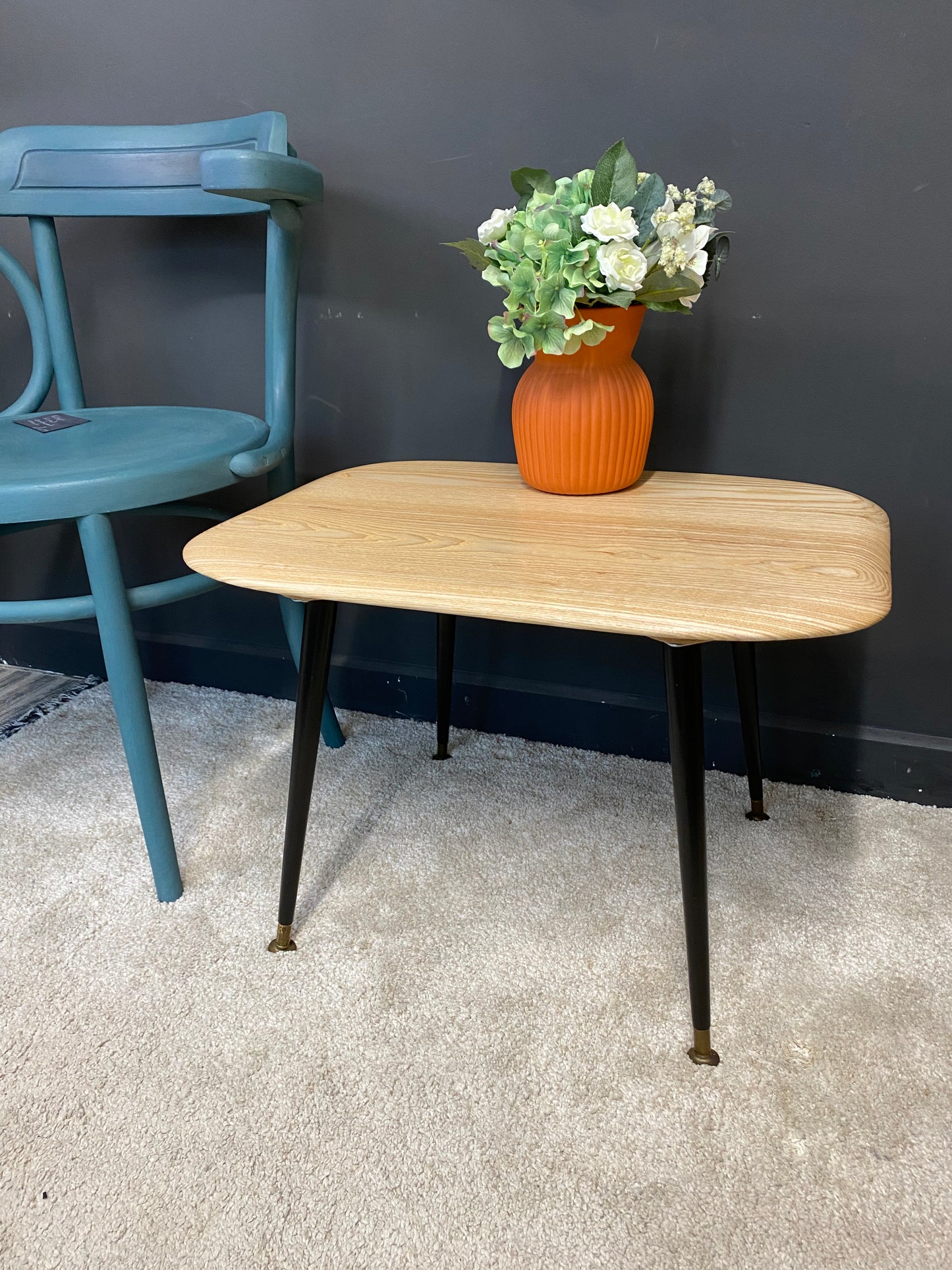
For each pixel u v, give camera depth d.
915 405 0.94
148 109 1.10
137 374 1.23
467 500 0.85
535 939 0.84
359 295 1.09
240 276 1.13
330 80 1.02
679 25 0.89
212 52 1.05
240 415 1.03
